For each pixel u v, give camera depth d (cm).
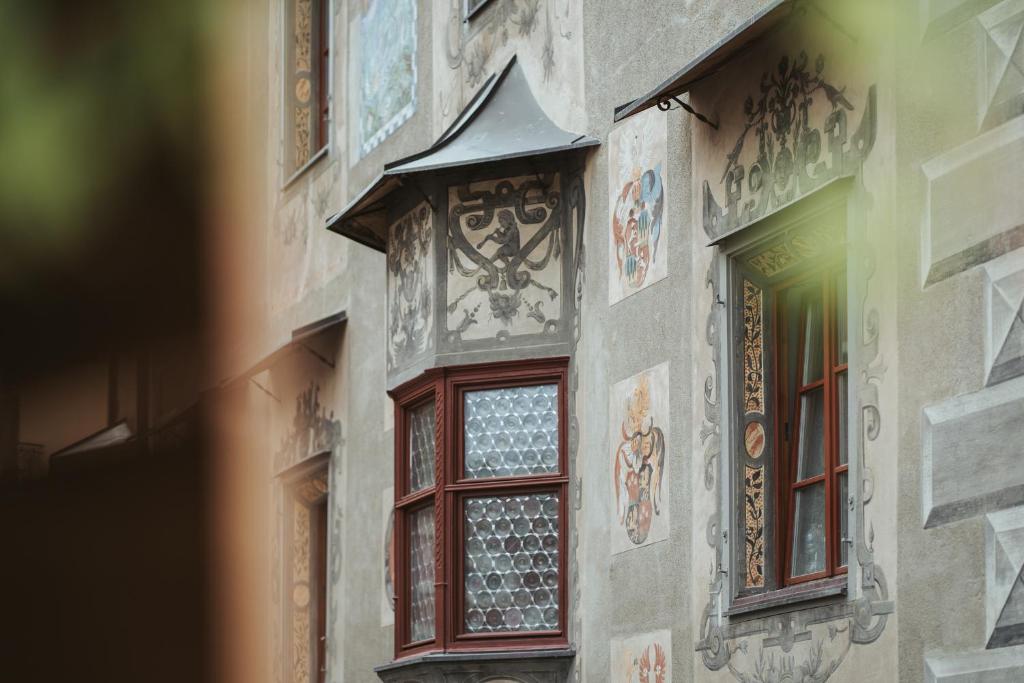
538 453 1018
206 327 181
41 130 171
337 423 1451
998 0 552
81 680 209
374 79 1438
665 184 884
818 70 705
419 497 1088
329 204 1534
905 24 621
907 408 602
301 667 1519
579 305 1005
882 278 630
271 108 1717
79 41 177
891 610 604
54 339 171
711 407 806
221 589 244
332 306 1505
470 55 1220
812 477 743
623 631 900
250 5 187
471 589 1021
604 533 941
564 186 1031
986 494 539
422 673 1023
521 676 988
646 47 927
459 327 1049
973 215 563
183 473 232
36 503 201
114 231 177
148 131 177
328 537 1454
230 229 183
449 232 1064
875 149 645
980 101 561
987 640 531
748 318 796
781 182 741
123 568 219
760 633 726
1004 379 535
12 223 172
